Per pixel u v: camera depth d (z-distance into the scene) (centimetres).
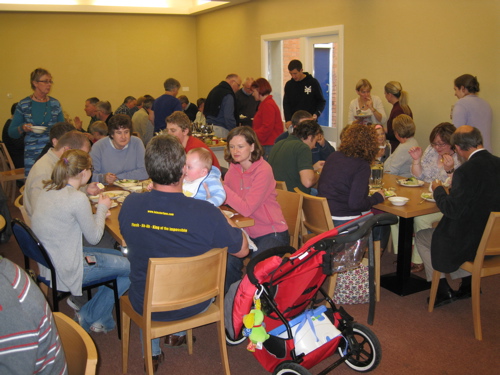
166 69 1009
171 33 997
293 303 206
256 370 241
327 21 642
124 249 274
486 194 257
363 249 206
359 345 224
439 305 301
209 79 988
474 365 238
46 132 449
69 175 232
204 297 204
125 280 261
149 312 194
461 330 272
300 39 704
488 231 249
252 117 719
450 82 491
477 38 457
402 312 294
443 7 486
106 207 249
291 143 329
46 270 240
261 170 261
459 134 266
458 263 266
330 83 673
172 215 188
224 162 534
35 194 265
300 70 606
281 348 209
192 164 245
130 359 248
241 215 261
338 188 290
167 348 260
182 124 323
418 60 522
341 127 645
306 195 292
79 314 271
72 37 920
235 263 265
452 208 256
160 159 182
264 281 197
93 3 912
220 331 219
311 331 206
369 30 579
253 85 557
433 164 364
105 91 966
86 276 241
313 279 204
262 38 785
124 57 969
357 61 604
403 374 231
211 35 951
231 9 866
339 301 300
